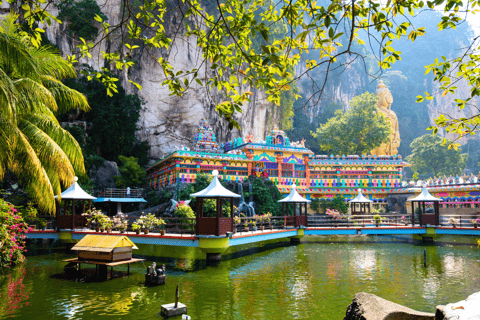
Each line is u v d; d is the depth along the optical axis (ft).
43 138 45.37
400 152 289.94
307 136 232.32
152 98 147.84
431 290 40.75
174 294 38.83
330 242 86.43
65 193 71.77
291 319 31.07
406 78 307.78
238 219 67.51
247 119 168.76
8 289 40.40
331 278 47.03
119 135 134.62
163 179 126.41
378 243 84.33
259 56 16.22
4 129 39.81
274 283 44.27
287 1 15.49
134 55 139.85
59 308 33.63
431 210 125.80
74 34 123.24
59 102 55.31
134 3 123.54
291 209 118.21
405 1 15.39
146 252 69.46
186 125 154.20
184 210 81.71
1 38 34.01
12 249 51.88
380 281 45.32
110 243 46.73
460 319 12.92
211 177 107.76
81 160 53.21
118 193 111.65
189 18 142.92
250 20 16.28
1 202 51.78
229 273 50.06
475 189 110.93
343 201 131.34
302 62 229.45
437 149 209.97
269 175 126.82
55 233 70.64
